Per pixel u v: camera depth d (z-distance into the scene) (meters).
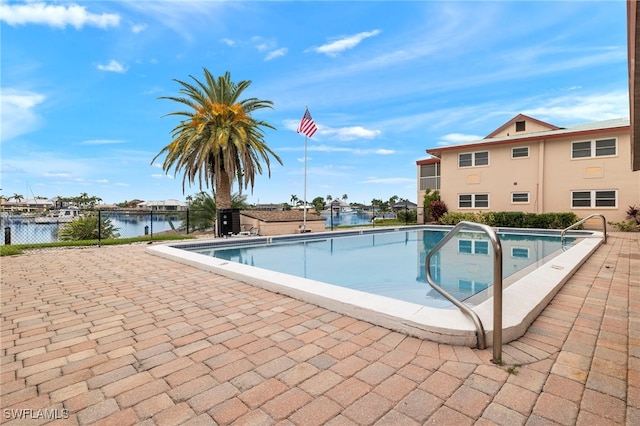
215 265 5.56
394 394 1.93
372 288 5.67
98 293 4.25
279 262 8.44
